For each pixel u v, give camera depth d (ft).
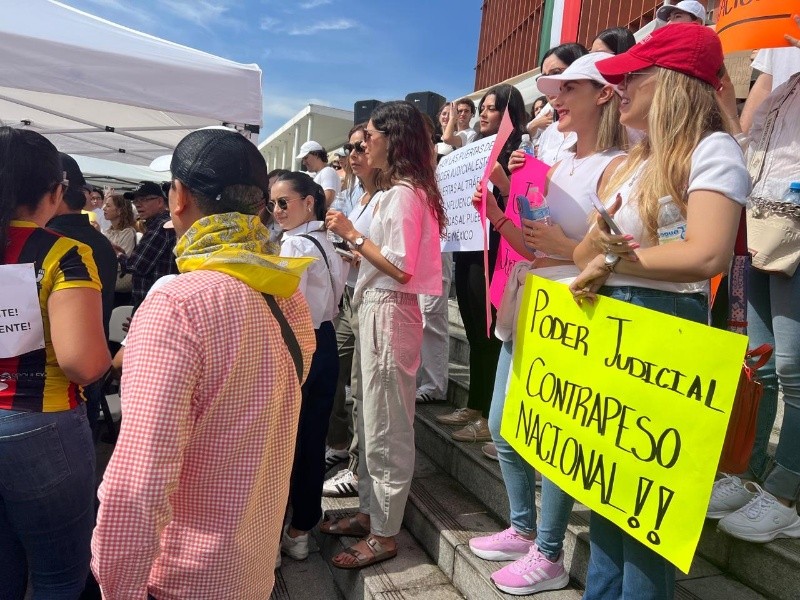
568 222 5.53
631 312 4.46
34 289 5.19
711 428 3.98
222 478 3.78
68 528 5.58
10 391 5.23
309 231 9.20
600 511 4.61
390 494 8.07
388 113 7.93
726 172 3.96
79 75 10.71
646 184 4.38
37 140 5.57
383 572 8.04
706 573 6.45
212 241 3.98
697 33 4.26
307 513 9.20
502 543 7.33
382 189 8.27
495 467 8.95
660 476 4.24
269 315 4.07
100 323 5.52
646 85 4.47
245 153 4.19
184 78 11.68
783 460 6.36
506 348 7.07
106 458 12.55
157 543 3.44
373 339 7.82
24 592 5.85
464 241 9.90
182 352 3.52
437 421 11.25
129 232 21.89
